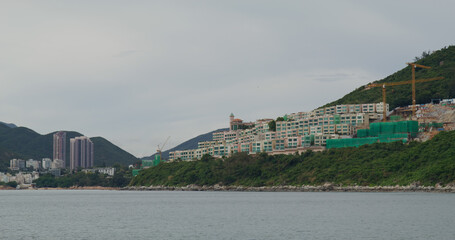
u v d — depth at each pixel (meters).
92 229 143.38
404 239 117.31
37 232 138.12
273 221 157.25
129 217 180.38
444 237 119.75
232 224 151.25
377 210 184.50
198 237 124.62
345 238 119.62
